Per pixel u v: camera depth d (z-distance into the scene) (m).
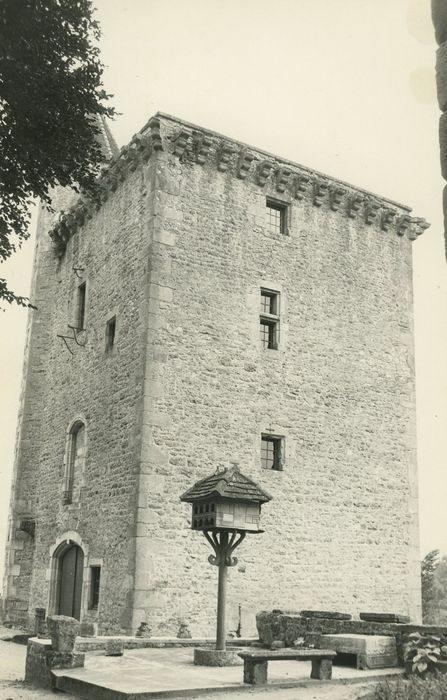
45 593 16.86
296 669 9.12
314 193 17.52
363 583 16.06
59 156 9.57
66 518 16.52
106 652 10.16
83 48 9.32
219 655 9.12
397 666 9.30
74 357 17.78
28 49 8.88
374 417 17.28
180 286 15.16
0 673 9.97
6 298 9.74
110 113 9.80
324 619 10.74
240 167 16.39
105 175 17.08
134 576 13.30
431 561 24.16
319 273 17.23
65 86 9.29
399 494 17.20
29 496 18.97
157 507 13.83
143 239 15.39
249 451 15.21
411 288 18.86
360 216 18.25
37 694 8.02
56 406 18.36
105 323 16.44
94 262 17.66
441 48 3.96
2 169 9.28
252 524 9.57
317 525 15.71
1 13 8.49
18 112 9.10
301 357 16.45
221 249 15.87
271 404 15.75
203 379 14.97
